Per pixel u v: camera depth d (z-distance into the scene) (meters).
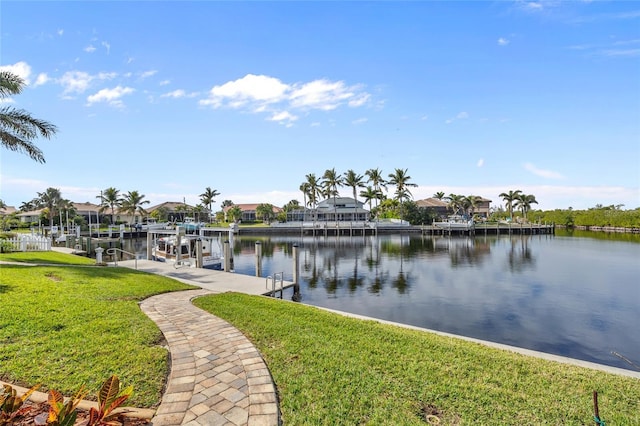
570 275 24.92
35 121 18.36
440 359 6.37
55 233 54.09
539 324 14.05
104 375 5.17
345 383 5.25
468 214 91.69
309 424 4.20
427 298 18.25
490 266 29.25
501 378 5.64
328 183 81.19
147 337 6.86
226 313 9.21
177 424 4.13
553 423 4.40
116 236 65.12
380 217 88.50
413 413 4.51
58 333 6.70
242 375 5.45
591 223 85.56
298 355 6.34
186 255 25.64
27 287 10.13
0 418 3.26
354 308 16.28
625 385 5.62
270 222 89.19
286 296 18.27
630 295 18.95
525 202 82.94
